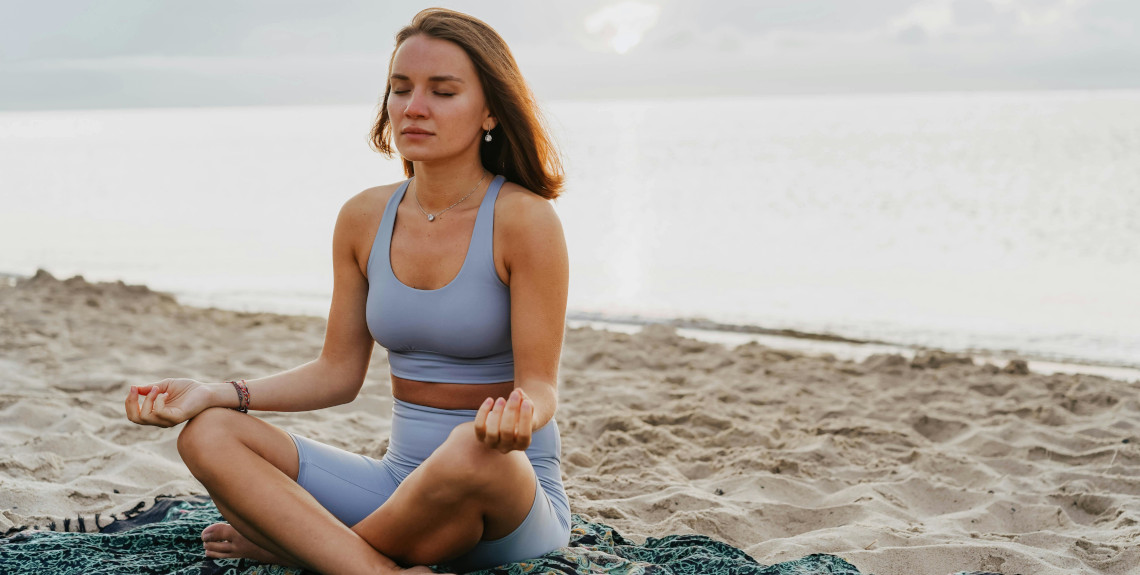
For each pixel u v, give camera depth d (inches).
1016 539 121.1
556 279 92.4
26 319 271.4
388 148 106.3
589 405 198.5
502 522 87.4
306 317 309.9
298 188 1043.9
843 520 130.1
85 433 156.4
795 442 170.2
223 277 444.5
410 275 94.6
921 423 186.4
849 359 262.8
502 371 96.1
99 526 116.7
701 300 383.6
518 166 97.6
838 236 607.2
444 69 90.7
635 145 1727.4
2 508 121.1
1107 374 255.8
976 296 394.3
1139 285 418.0
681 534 110.7
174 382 90.5
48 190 1025.5
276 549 89.4
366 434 172.2
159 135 2672.2
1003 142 1531.7
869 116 2817.4
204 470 86.4
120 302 315.0
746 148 1611.7
